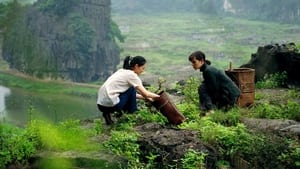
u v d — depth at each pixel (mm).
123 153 6023
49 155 5754
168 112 7289
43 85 69812
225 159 6324
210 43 161625
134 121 7477
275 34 166875
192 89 10938
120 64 132500
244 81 9336
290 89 12023
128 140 6281
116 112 7645
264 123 7480
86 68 110438
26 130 6262
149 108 8086
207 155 6023
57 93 72500
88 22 111625
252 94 9445
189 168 5641
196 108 8672
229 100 8625
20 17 71188
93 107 65062
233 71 9383
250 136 6555
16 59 76312
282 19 187875
